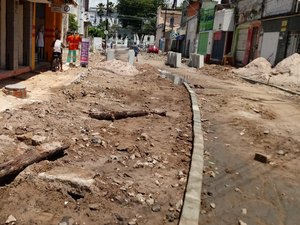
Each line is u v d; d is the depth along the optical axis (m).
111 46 57.75
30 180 4.96
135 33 94.12
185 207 4.72
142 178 5.61
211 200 5.22
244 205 5.18
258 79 20.89
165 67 27.80
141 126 8.57
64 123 7.65
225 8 36.50
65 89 11.91
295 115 11.45
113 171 5.74
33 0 14.74
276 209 5.14
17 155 5.48
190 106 11.59
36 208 4.50
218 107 11.77
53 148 5.80
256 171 6.48
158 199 5.02
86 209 4.60
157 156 6.57
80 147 6.46
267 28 26.42
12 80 12.80
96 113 8.72
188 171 6.06
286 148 7.91
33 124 7.14
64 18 32.50
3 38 13.24
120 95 12.43
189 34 52.31
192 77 21.25
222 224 4.60
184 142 7.64
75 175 5.17
